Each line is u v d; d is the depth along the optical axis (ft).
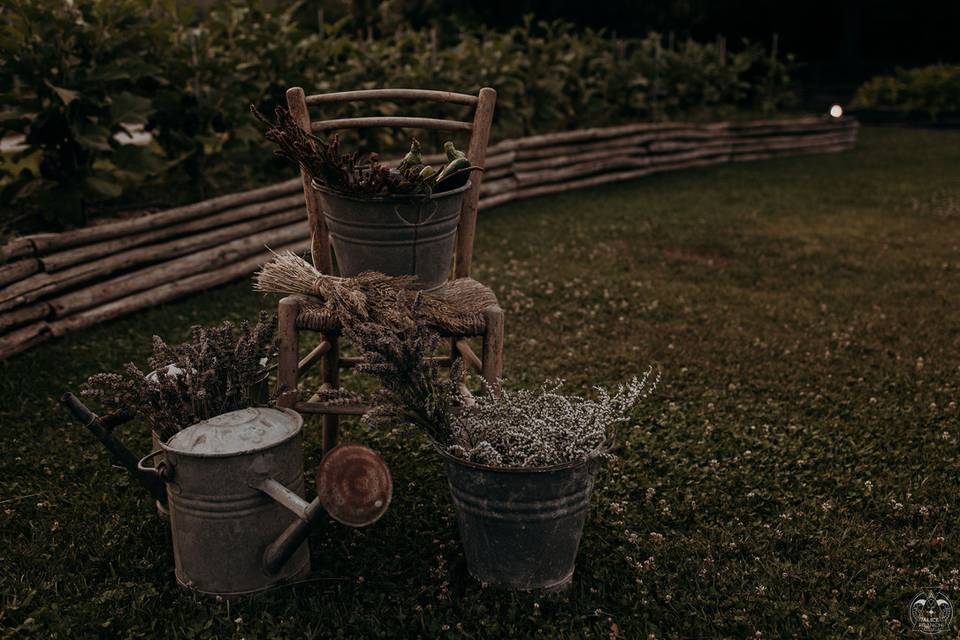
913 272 25.93
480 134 12.44
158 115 24.17
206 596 10.27
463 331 11.27
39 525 11.69
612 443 10.18
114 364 17.39
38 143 20.85
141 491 12.67
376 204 10.92
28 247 18.53
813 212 34.32
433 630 9.74
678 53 48.91
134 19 22.58
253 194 24.62
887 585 10.62
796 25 78.95
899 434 14.84
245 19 28.19
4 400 15.53
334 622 9.84
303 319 11.20
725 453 14.12
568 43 44.96
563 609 10.21
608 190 37.78
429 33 49.83
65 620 9.74
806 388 16.92
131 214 24.12
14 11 20.21
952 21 77.46
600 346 19.16
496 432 10.30
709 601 10.32
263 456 9.75
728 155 46.11
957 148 51.16
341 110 30.27
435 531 11.78
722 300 22.99
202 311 20.81
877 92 63.93
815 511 12.36
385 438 14.40
